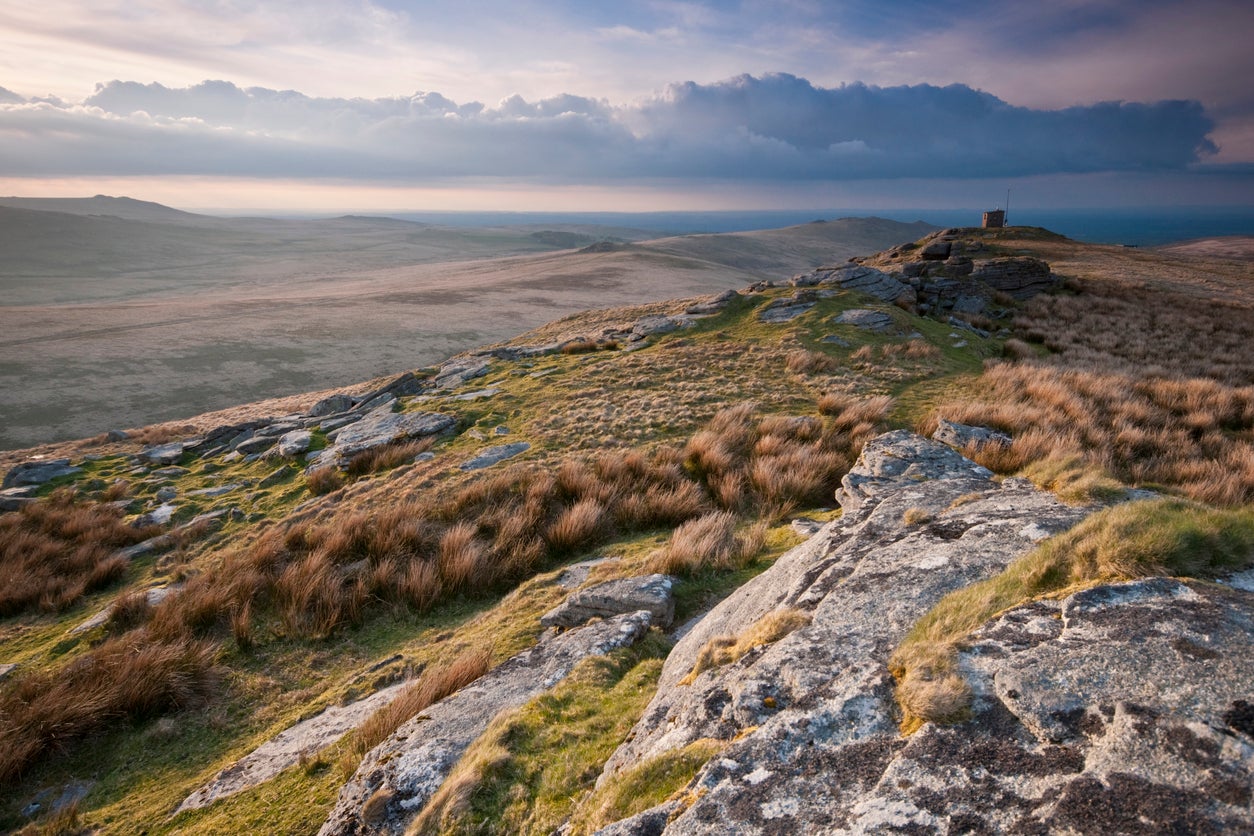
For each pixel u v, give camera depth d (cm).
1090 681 270
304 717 703
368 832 411
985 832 220
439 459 1582
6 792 655
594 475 1302
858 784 260
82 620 1105
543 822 362
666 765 322
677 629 681
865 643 370
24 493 1944
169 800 586
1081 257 5353
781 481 1177
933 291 3161
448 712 534
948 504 586
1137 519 382
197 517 1570
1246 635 278
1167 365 2422
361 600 969
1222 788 208
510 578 995
